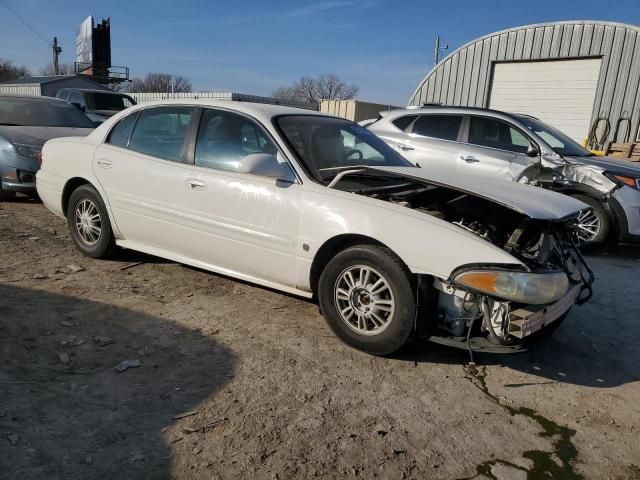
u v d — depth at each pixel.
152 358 3.37
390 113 8.42
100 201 4.95
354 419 2.88
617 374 3.61
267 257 3.94
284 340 3.73
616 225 6.62
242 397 3.01
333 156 4.14
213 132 4.33
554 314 3.38
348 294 3.59
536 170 6.07
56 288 4.38
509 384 3.37
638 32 13.22
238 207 4.01
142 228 4.68
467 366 3.54
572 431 2.92
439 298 3.33
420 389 3.23
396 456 2.61
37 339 3.48
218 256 4.25
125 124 4.93
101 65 48.22
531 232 3.48
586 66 14.34
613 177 6.57
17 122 8.11
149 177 4.54
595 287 5.43
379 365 3.47
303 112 4.57
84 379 3.08
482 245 3.16
